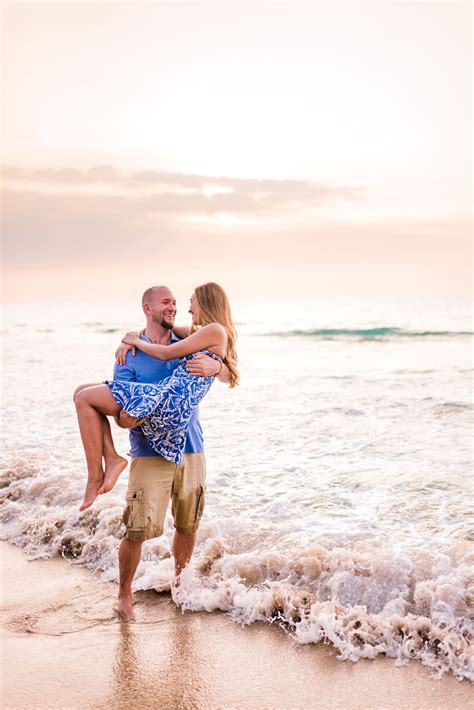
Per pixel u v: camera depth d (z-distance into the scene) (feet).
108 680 10.81
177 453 12.77
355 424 30.42
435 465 22.72
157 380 12.69
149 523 12.85
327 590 13.30
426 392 40.32
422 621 11.76
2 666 11.29
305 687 10.53
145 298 13.26
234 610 13.10
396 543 15.17
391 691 10.36
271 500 19.20
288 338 103.45
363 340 96.78
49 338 106.32
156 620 12.93
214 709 9.98
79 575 15.25
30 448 26.08
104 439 12.37
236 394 41.09
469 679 10.60
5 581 14.98
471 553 13.99
